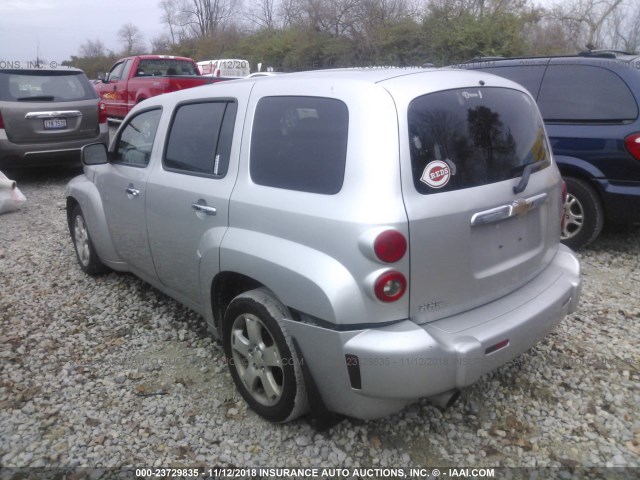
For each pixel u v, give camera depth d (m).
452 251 2.62
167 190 3.67
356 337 2.50
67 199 5.31
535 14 22.16
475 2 21.59
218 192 3.22
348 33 25.86
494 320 2.73
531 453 2.89
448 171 2.65
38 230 6.88
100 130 9.49
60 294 4.91
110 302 4.71
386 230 2.43
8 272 5.46
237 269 3.02
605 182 5.25
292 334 2.77
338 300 2.51
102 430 3.10
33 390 3.46
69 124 9.10
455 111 2.79
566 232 5.64
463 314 2.74
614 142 5.16
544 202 3.16
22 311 4.57
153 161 3.95
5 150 8.64
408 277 2.52
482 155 2.82
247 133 3.17
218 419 3.18
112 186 4.43
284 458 2.87
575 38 24.05
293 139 2.92
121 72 14.70
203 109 3.60
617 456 2.86
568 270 3.30
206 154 3.46
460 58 20.62
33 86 8.91
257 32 34.59
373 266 2.46
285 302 2.75
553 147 5.49
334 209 2.58
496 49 19.86
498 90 3.12
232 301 3.11
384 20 24.00
